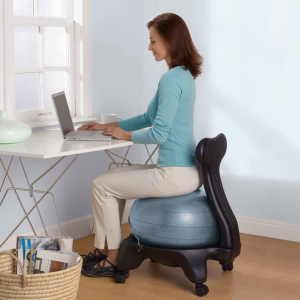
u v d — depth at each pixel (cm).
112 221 257
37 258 205
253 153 347
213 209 248
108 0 347
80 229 340
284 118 334
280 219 343
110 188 253
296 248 321
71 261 205
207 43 355
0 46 271
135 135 247
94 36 338
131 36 371
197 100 363
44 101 313
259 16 335
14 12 286
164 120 239
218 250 248
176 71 243
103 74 349
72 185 333
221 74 353
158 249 247
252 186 350
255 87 342
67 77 331
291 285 256
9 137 231
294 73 328
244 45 342
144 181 248
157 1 373
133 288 249
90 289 246
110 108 358
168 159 247
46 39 311
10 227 289
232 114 352
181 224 242
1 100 274
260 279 264
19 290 188
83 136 248
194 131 368
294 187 336
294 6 323
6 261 211
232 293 244
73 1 329
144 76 386
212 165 248
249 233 353
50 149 218
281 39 329
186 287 252
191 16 359
